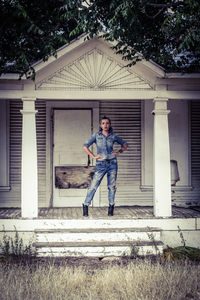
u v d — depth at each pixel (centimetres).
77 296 550
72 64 827
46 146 991
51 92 825
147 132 1009
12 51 738
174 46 810
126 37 748
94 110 998
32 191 818
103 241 796
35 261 745
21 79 807
